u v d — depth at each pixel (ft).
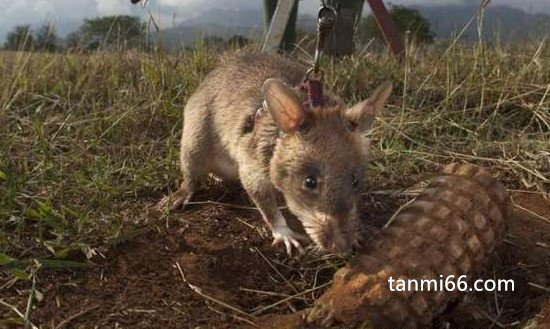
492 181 1.67
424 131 2.59
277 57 2.16
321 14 1.79
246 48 3.47
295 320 1.52
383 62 3.27
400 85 3.01
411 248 1.54
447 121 2.62
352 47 3.44
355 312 1.48
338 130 1.66
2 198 1.89
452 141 2.53
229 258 1.81
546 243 1.93
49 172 2.05
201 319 1.58
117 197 2.07
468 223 1.60
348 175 1.61
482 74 2.95
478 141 2.49
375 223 1.98
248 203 2.12
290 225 2.01
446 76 3.05
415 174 2.31
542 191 2.21
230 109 1.97
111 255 1.75
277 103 1.67
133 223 1.88
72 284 1.63
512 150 2.44
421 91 2.90
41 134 2.21
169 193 2.12
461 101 2.83
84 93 2.87
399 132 2.50
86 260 1.72
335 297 1.51
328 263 1.79
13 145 2.27
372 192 2.14
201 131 2.06
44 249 1.74
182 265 1.76
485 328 1.63
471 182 1.66
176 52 3.49
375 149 2.42
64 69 3.29
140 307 1.59
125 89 2.93
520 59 3.30
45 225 1.84
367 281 1.50
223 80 2.07
